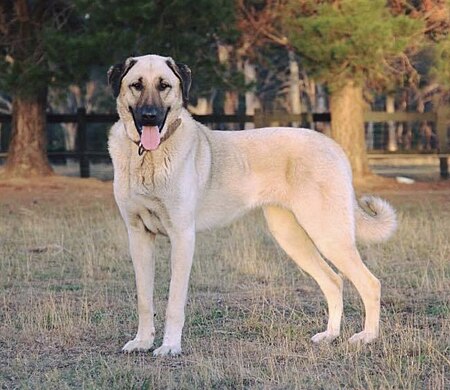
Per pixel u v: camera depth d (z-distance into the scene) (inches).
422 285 366.0
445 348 263.7
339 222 277.6
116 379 235.8
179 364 252.8
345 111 808.3
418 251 453.7
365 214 288.4
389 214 287.9
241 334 290.7
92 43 676.7
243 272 399.2
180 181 262.2
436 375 233.5
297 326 295.9
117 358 260.2
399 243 473.1
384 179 818.2
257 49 838.5
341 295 290.5
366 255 444.1
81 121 874.8
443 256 428.5
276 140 286.2
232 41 784.3
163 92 259.3
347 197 279.4
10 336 286.8
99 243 483.2
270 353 262.8
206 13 694.5
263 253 443.2
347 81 742.5
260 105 1534.2
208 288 367.6
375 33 666.2
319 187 278.7
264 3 788.0
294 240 292.5
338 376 237.9
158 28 692.1
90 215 606.9
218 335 288.8
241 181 282.7
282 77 1514.5
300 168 281.3
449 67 719.1
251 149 284.8
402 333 277.4
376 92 836.6
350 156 810.8
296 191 281.0
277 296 349.7
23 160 828.0
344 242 277.6
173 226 264.8
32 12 771.4
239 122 864.3
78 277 398.0
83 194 743.1
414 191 763.4
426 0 725.3
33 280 389.7
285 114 862.5
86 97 1572.3
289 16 724.0
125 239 485.4
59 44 692.1
